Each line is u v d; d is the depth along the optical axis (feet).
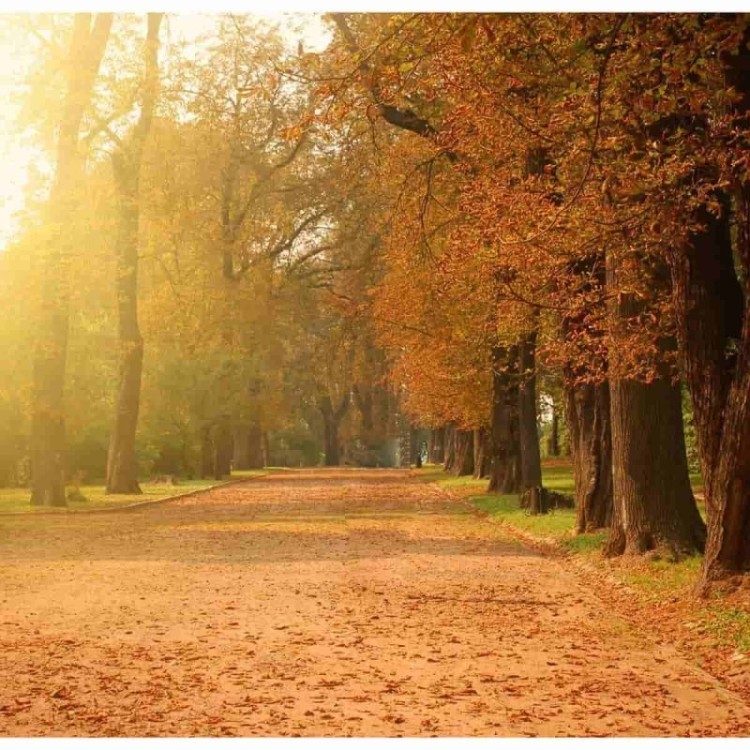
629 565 61.67
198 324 197.57
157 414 208.64
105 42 128.26
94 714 28.45
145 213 156.76
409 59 36.88
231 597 52.08
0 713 28.63
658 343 63.52
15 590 54.49
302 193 199.93
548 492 105.29
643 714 28.99
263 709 29.19
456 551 75.82
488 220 49.57
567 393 82.79
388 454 396.57
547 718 28.37
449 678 33.47
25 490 175.94
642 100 39.86
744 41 43.14
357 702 30.14
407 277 114.01
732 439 47.32
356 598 51.90
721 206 49.37
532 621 45.39
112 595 52.65
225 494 165.68
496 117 51.52
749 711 29.53
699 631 41.52
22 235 120.16
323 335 260.62
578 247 47.32
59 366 127.75
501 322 71.61
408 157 85.20
